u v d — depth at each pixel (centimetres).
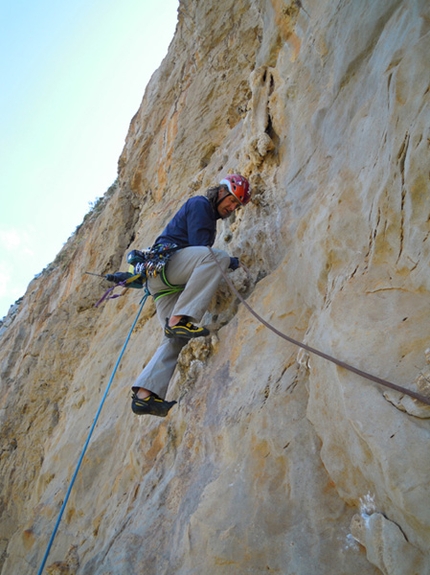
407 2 276
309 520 207
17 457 910
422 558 158
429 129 201
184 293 344
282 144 454
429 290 200
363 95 323
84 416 676
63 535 490
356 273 244
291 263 334
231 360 333
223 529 230
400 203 220
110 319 851
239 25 825
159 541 273
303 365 258
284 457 235
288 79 466
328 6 417
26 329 1295
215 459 280
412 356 187
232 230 462
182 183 842
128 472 407
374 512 183
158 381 336
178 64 1062
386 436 172
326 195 306
